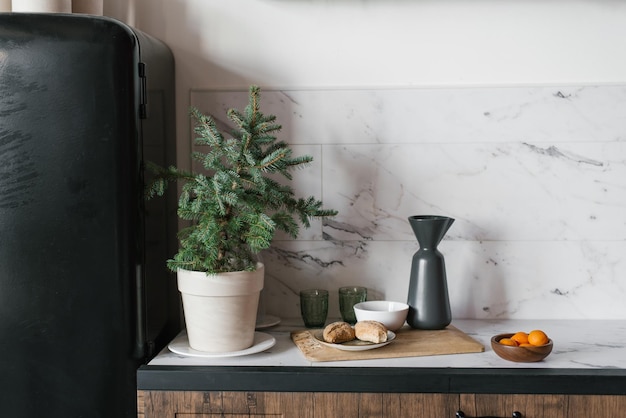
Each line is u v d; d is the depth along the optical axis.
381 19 2.12
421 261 1.98
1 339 1.70
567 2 2.10
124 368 1.72
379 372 1.64
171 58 2.11
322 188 2.15
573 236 2.13
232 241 1.80
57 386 1.71
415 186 2.14
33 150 1.67
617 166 2.11
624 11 2.10
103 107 1.67
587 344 1.87
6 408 1.71
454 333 1.93
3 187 1.67
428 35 2.12
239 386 1.65
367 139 2.14
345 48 2.13
